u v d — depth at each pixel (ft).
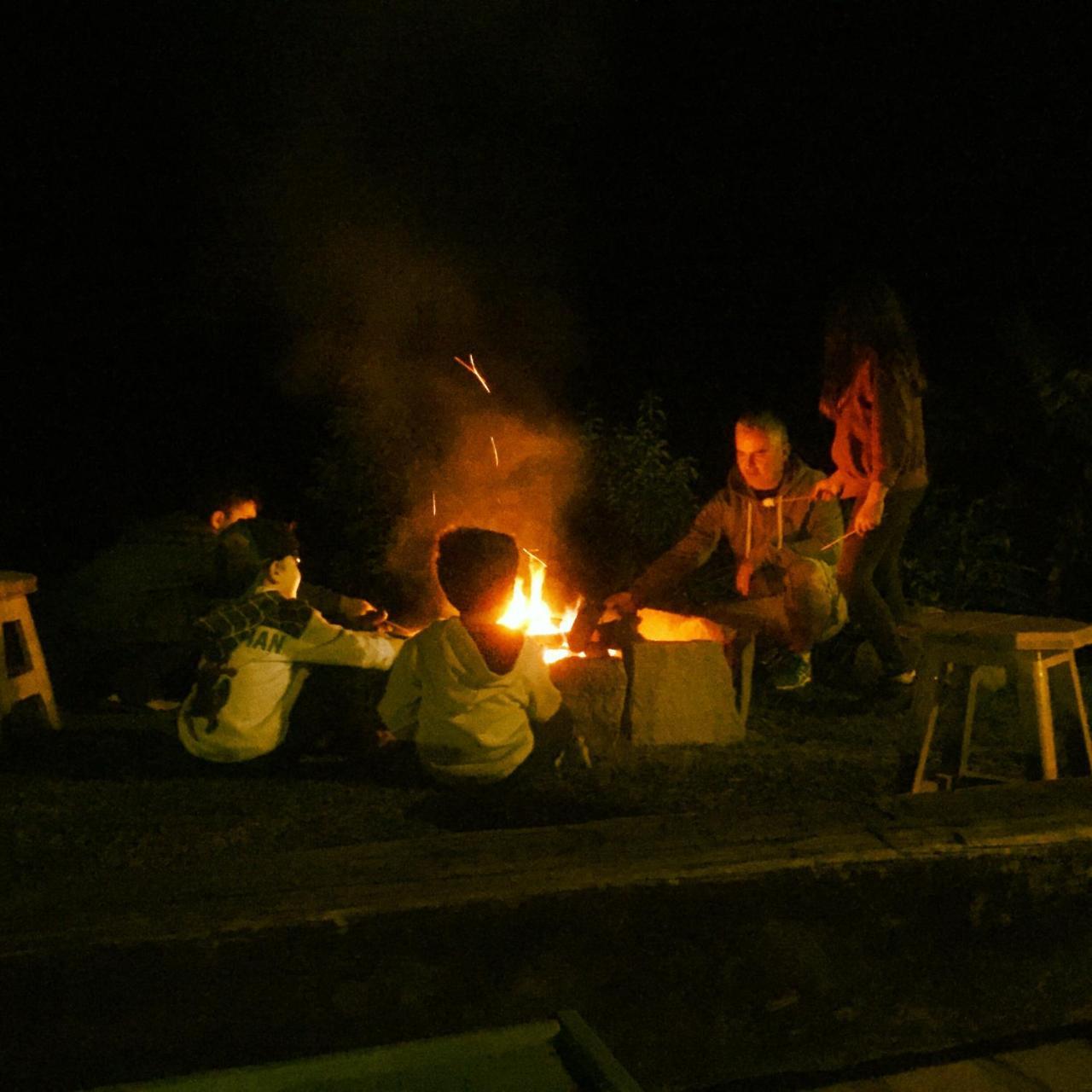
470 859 8.38
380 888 7.92
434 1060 5.93
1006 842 8.67
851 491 16.75
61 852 10.76
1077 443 24.58
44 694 16.24
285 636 13.39
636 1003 8.18
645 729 14.66
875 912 8.54
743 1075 8.47
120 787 13.01
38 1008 7.25
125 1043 7.40
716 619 16.69
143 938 7.34
